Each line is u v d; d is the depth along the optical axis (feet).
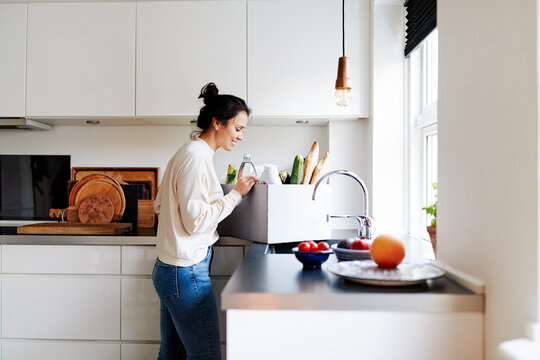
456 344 3.52
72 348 7.51
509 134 3.10
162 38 8.52
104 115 8.56
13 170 9.71
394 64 8.36
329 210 7.00
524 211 2.91
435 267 4.13
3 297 7.52
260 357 3.59
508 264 3.11
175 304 5.51
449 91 4.21
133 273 7.42
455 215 4.09
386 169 8.36
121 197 8.63
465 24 3.83
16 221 9.60
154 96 8.52
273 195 6.27
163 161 9.59
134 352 7.46
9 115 8.61
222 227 7.56
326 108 8.47
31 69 8.59
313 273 4.44
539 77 2.77
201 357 5.58
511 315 3.07
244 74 8.46
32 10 8.61
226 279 7.47
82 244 7.46
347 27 8.47
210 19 8.50
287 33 8.46
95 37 8.59
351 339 3.55
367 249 4.91
